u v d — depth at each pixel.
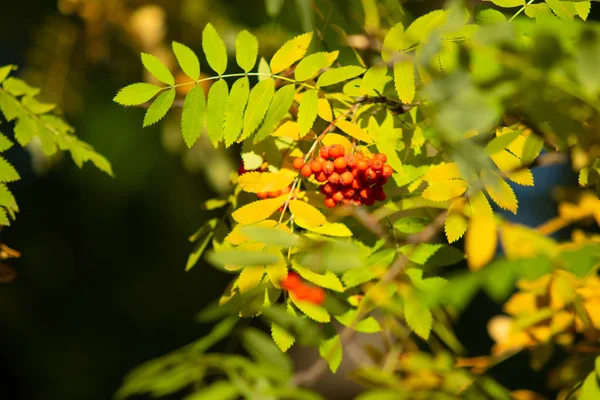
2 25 3.47
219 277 4.47
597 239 1.91
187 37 2.85
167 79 1.82
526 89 1.72
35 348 4.34
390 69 1.88
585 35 1.70
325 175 1.82
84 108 3.39
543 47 1.71
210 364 1.96
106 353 4.41
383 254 1.87
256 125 1.82
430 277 1.85
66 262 4.42
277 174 1.84
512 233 1.89
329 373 2.60
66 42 2.95
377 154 1.84
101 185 4.11
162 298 4.45
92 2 2.82
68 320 4.43
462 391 1.96
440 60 1.76
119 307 4.46
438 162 1.85
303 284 1.83
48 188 4.27
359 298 1.88
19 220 4.34
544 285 1.92
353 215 1.88
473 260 1.87
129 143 3.68
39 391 4.30
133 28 2.80
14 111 1.97
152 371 1.97
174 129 2.88
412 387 1.98
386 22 2.00
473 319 3.86
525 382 3.27
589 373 1.87
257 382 1.94
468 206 1.80
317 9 2.01
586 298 1.89
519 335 1.94
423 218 1.89
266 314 1.82
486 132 1.79
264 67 1.86
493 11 1.82
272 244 1.77
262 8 2.80
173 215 4.08
